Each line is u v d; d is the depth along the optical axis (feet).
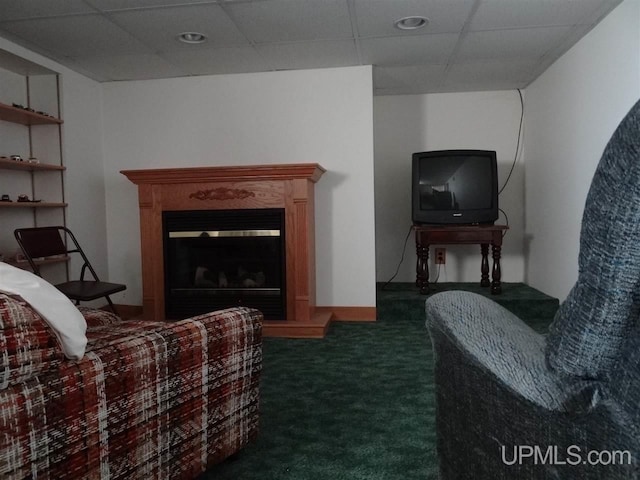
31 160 11.43
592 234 2.13
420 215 13.66
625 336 2.16
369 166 12.94
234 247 12.53
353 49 11.57
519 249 15.44
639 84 8.46
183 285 12.69
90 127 13.33
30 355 3.12
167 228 12.52
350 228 13.11
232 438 5.18
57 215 12.42
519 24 10.12
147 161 13.74
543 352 2.75
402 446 5.83
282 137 13.23
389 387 7.91
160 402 4.21
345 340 11.05
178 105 13.56
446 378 3.53
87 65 12.35
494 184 13.37
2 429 2.99
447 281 15.76
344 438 6.06
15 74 12.09
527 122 14.90
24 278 3.44
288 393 7.67
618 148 2.00
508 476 2.89
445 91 15.35
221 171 11.98
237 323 5.16
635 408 2.13
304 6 9.18
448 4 9.17
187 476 4.59
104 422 3.68
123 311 13.96
